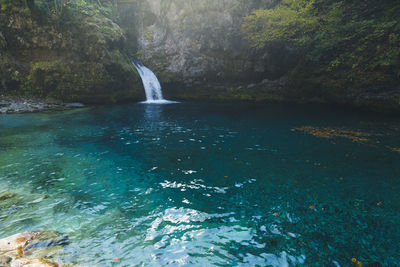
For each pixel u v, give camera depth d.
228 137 7.88
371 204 3.83
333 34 12.91
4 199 3.83
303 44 14.27
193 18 18.17
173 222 3.35
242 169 5.27
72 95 14.27
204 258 2.67
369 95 11.87
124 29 19.38
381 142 7.12
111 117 11.14
